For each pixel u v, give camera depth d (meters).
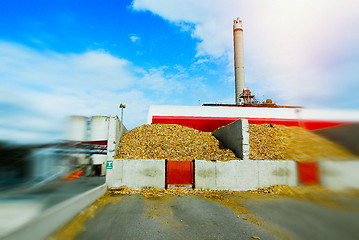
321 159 10.31
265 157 13.59
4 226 4.79
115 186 11.66
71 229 5.16
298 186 11.05
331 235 4.92
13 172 12.06
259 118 26.92
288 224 5.99
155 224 5.98
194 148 15.12
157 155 13.80
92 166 16.58
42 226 4.22
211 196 10.45
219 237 5.15
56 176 13.47
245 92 42.88
